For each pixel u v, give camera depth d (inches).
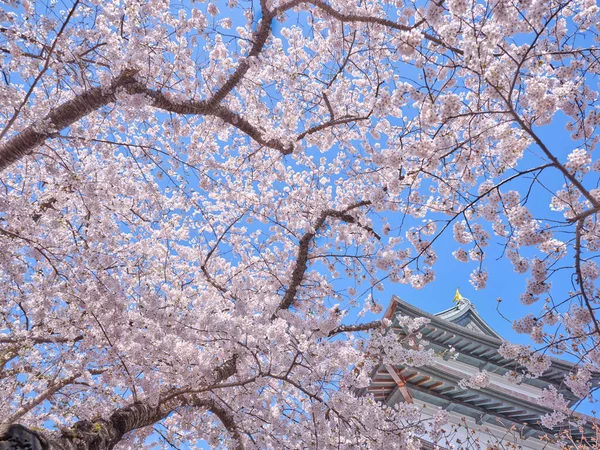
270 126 320.8
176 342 250.4
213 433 272.1
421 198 269.6
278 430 257.3
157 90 249.0
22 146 210.5
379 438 252.8
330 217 336.8
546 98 190.2
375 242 329.7
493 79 177.2
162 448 310.2
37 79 197.2
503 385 568.1
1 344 266.2
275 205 344.8
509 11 183.3
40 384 274.2
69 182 251.1
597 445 434.6
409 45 208.8
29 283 258.4
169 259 324.2
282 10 276.8
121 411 209.2
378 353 268.1
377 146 327.6
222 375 256.7
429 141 210.7
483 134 236.5
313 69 346.0
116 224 288.2
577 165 203.9
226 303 325.7
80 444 171.9
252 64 268.1
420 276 256.8
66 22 197.9
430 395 499.2
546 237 202.1
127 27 231.8
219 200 349.1
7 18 198.8
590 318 194.5
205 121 316.8
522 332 203.3
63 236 281.6
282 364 252.8
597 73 222.7
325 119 351.9
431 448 358.6
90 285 246.7
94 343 255.8
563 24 223.3
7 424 142.6
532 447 543.5
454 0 178.4
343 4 286.5
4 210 229.3
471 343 535.8
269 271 346.9
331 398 248.1
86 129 282.2
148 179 306.7
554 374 552.1
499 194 209.5
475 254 236.7
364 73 329.4
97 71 221.5
